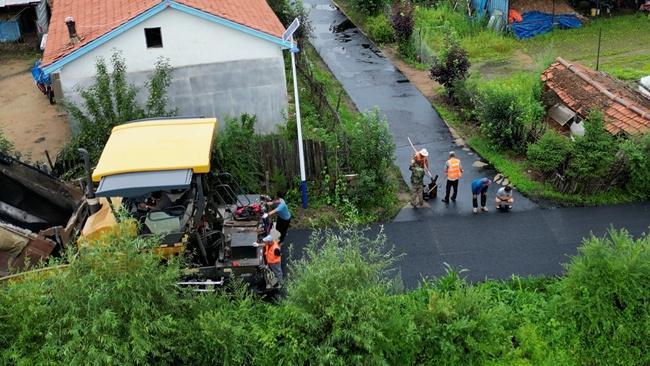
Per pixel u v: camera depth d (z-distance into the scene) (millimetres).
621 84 22859
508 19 31000
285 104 20672
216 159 16953
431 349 12438
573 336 12930
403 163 20406
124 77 18375
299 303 11969
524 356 12922
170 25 18906
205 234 13914
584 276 12844
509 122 20312
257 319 12539
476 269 15359
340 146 18391
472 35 31203
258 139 18141
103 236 12086
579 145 17781
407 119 23484
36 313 11148
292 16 29188
